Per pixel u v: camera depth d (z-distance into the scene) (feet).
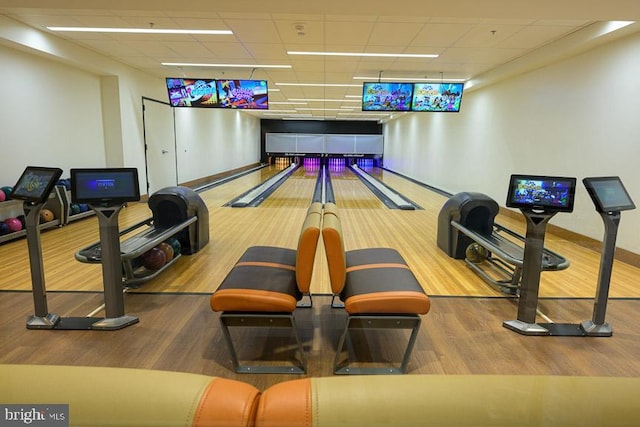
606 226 8.18
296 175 48.91
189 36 16.93
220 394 2.51
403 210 23.81
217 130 42.80
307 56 20.24
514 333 8.55
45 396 2.44
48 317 8.54
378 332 8.60
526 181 8.18
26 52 16.98
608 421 2.36
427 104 23.26
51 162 18.81
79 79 20.68
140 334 8.29
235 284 7.23
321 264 12.98
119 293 8.58
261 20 14.65
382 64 21.86
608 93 15.02
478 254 12.91
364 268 8.29
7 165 16.31
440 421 2.32
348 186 37.24
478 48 18.19
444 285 11.39
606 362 7.46
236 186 35.86
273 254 9.14
